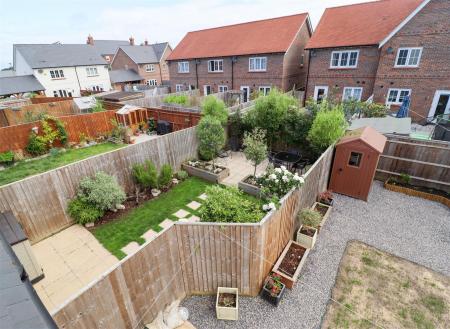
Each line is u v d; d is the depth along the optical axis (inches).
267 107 438.3
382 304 202.7
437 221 301.0
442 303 202.5
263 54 912.9
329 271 234.5
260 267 204.5
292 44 895.1
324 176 340.8
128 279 157.8
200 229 189.6
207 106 511.2
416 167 364.8
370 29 738.8
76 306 129.5
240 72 1001.5
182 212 317.4
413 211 321.4
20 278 90.7
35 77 1203.2
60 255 252.4
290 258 243.6
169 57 1216.8
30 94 1049.5
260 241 192.9
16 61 1299.2
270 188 251.0
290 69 938.7
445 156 339.9
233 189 248.7
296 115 416.5
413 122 695.1
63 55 1315.2
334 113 354.0
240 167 447.8
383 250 259.0
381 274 230.5
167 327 184.1
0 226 214.8
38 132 519.2
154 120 650.2
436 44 614.9
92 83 1403.8
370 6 797.9
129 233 281.3
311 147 394.9
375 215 315.6
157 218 306.2
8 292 81.5
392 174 386.0
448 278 225.0
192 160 451.8
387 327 185.3
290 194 234.4
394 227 293.0
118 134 598.9
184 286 211.6
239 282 208.2
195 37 1217.4
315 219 258.5
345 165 348.2
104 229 289.0
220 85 1085.8
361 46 725.9
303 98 882.8
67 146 556.4
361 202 345.1
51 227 280.8
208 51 1083.9
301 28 936.3
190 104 759.1
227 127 509.7
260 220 207.5
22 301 78.4
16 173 436.1
